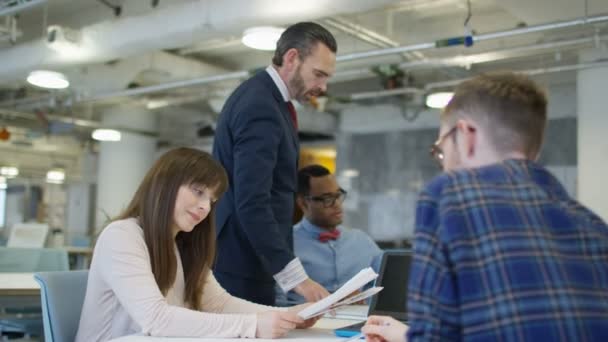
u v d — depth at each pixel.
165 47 5.33
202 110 9.91
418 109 7.80
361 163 8.80
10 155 12.98
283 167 2.09
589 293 0.90
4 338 3.58
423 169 8.24
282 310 1.76
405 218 8.30
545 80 7.11
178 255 1.81
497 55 5.82
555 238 0.92
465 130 1.01
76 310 1.83
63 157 13.22
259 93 2.04
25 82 7.57
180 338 1.49
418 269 0.92
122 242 1.62
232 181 2.07
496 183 0.94
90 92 7.48
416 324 0.90
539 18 4.96
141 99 8.77
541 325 0.85
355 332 1.55
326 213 2.80
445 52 6.56
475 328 0.87
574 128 7.23
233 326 1.52
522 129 0.99
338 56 5.68
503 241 0.89
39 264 3.64
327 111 8.95
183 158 1.71
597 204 5.75
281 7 4.36
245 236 2.05
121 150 9.31
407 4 5.71
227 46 7.25
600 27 5.18
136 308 1.53
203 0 4.89
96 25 5.58
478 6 5.78
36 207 14.09
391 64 6.34
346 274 2.77
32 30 7.06
